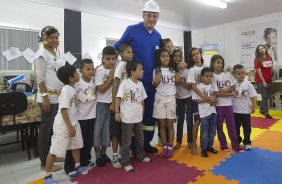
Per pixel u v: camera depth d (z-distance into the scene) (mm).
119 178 2021
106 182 1957
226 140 2877
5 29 4695
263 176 1968
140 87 2289
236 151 2615
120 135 2303
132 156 2533
